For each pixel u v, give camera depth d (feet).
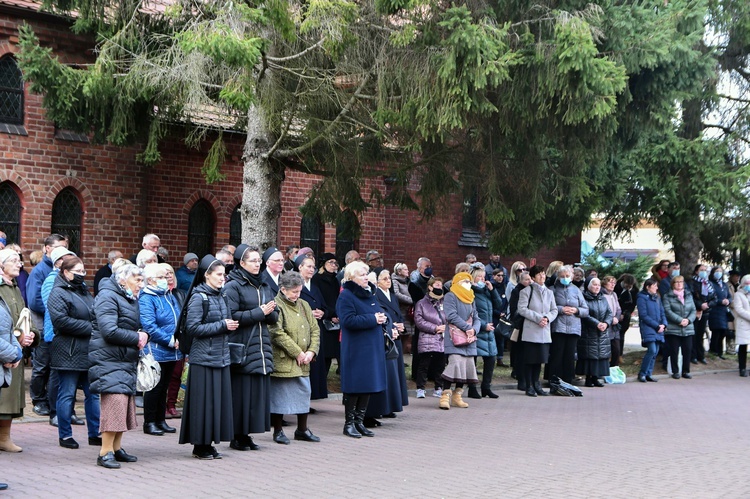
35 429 33.91
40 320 36.14
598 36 43.06
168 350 33.71
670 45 44.73
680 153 63.31
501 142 48.85
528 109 43.11
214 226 64.75
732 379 61.36
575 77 41.16
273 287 35.70
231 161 65.10
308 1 41.29
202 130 52.54
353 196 52.47
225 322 29.22
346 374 34.73
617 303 58.29
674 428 39.78
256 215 47.80
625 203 67.92
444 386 44.45
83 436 32.76
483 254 85.56
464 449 33.06
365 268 35.06
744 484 28.17
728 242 75.31
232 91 39.55
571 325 51.29
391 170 51.55
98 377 27.32
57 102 46.32
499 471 29.04
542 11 43.29
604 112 41.01
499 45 40.29
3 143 53.36
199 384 29.12
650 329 58.39
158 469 27.58
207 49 36.94
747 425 41.24
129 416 28.02
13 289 30.91
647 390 53.98
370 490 25.70
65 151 55.98
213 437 29.09
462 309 43.78
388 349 36.60
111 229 58.13
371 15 43.52
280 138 46.03
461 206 56.80
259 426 30.81
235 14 39.58
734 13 65.77
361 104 46.01
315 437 33.73
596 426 39.65
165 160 61.36
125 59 45.85
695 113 69.31
